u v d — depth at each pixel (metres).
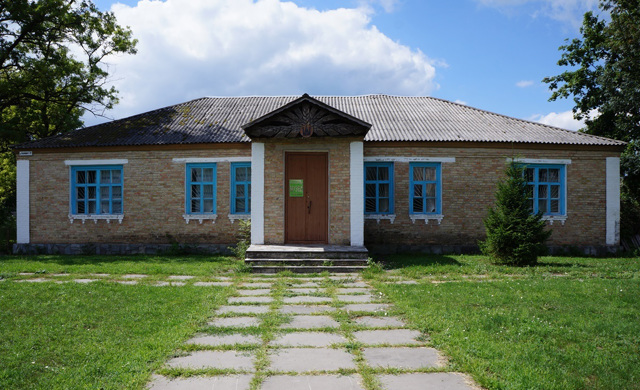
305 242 13.66
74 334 6.08
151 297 8.31
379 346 5.64
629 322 6.53
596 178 16.28
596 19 24.11
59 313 7.12
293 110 12.85
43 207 16.75
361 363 5.04
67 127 24.88
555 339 5.78
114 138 16.70
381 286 9.45
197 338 5.97
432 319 6.69
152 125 17.72
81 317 6.90
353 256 12.20
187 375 4.70
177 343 5.64
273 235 13.38
